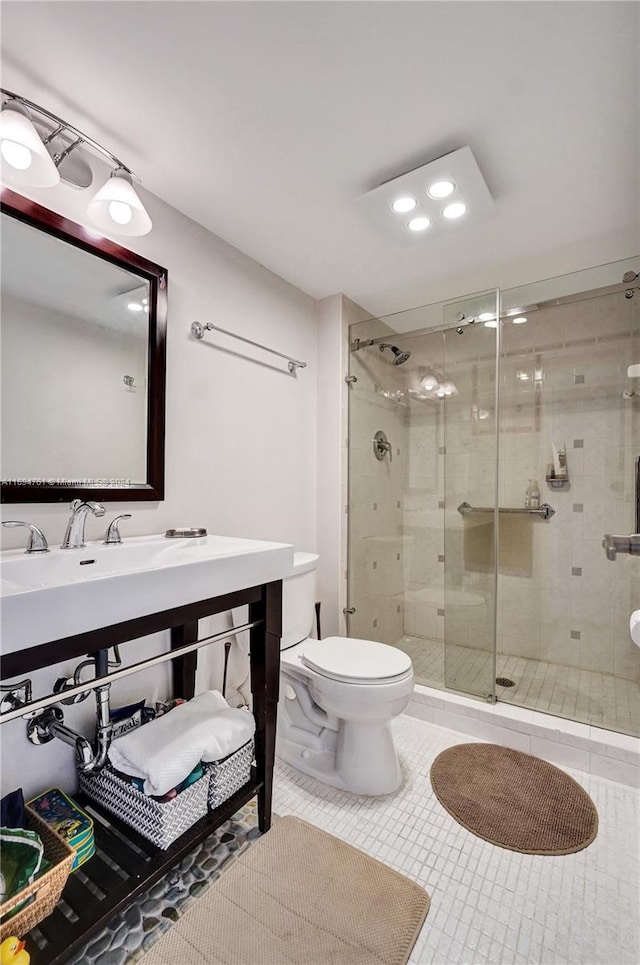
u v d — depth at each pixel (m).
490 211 1.71
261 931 1.05
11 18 1.02
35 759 1.27
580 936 1.05
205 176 1.56
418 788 1.58
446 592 2.27
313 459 2.52
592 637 2.38
